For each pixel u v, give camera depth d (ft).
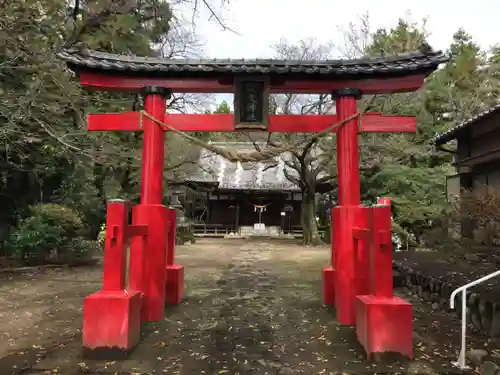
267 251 51.67
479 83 58.54
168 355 12.96
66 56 16.71
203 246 59.31
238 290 24.50
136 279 16.61
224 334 15.30
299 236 80.12
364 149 56.08
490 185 34.12
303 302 21.03
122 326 12.79
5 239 38.42
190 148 59.62
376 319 12.66
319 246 60.08
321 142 57.67
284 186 81.51
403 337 12.57
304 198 64.95
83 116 30.99
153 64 17.43
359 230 15.93
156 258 17.21
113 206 13.76
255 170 88.07
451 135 37.17
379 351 12.55
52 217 34.32
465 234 33.50
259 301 21.27
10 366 11.95
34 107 26.08
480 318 15.44
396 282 24.48
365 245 16.81
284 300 21.56
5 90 27.35
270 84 18.17
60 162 40.60
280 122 18.71
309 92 18.98
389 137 56.08
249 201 88.28
